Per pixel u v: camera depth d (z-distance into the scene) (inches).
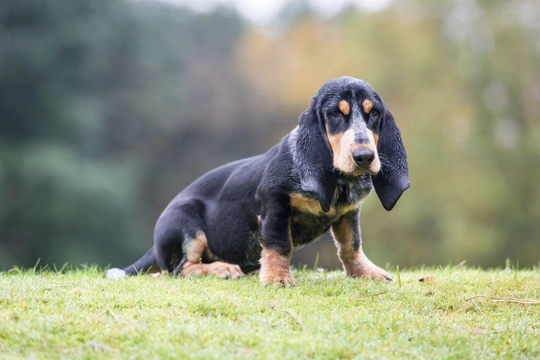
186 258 292.5
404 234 1069.8
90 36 1381.6
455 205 1032.2
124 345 186.2
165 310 213.2
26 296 221.5
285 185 257.9
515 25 1058.1
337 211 264.8
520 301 239.6
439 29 1135.6
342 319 209.6
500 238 1013.8
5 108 1355.8
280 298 231.9
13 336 190.4
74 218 1242.0
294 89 1536.7
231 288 246.7
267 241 260.1
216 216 291.3
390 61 1119.0
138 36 1587.1
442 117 1077.1
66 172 1244.5
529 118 1093.1
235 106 1611.7
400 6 1149.7
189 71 1686.8
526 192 1053.8
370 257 1067.3
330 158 249.9
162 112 1592.0
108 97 1577.3
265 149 1581.0
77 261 1203.2
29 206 1228.5
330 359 182.2
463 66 1088.8
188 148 1641.2
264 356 180.7
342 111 245.3
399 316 216.4
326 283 258.5
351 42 1185.4
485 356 192.2
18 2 1341.0
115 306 216.8
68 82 1407.5
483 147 1059.3
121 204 1300.4
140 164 1556.3
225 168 303.6
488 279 278.4
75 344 187.5
